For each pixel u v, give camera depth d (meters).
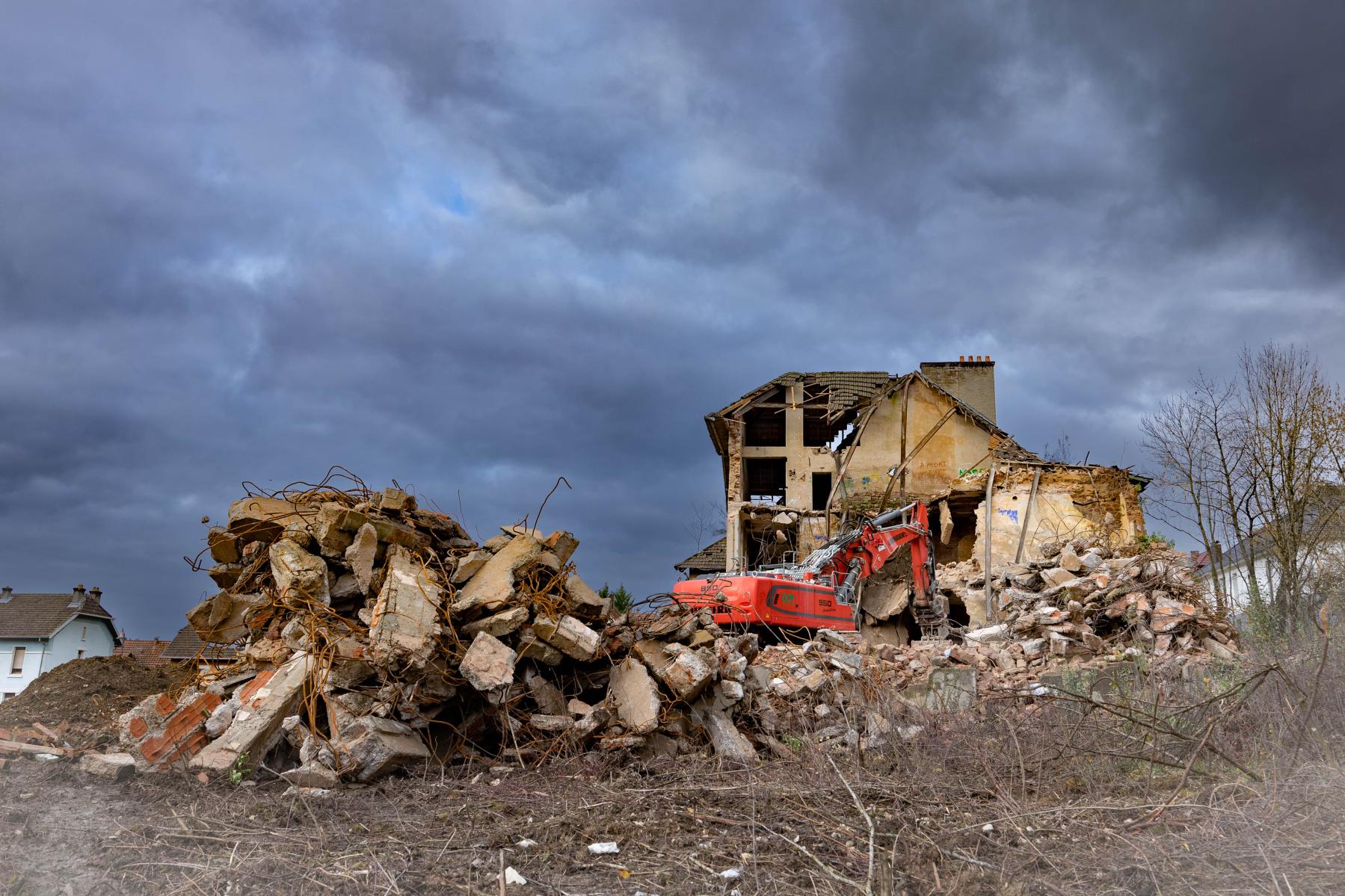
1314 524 18.77
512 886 4.95
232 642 9.26
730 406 29.80
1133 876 4.83
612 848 5.60
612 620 9.74
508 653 8.01
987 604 19.44
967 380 32.88
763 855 5.46
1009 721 8.01
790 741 9.47
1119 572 16.30
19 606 41.53
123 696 10.38
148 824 5.87
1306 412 18.91
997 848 5.52
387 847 5.55
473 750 8.21
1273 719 6.98
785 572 16.03
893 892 4.78
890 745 8.52
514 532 9.83
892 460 29.33
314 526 8.77
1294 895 4.43
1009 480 24.91
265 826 5.95
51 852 5.28
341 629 8.23
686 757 8.55
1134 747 7.38
